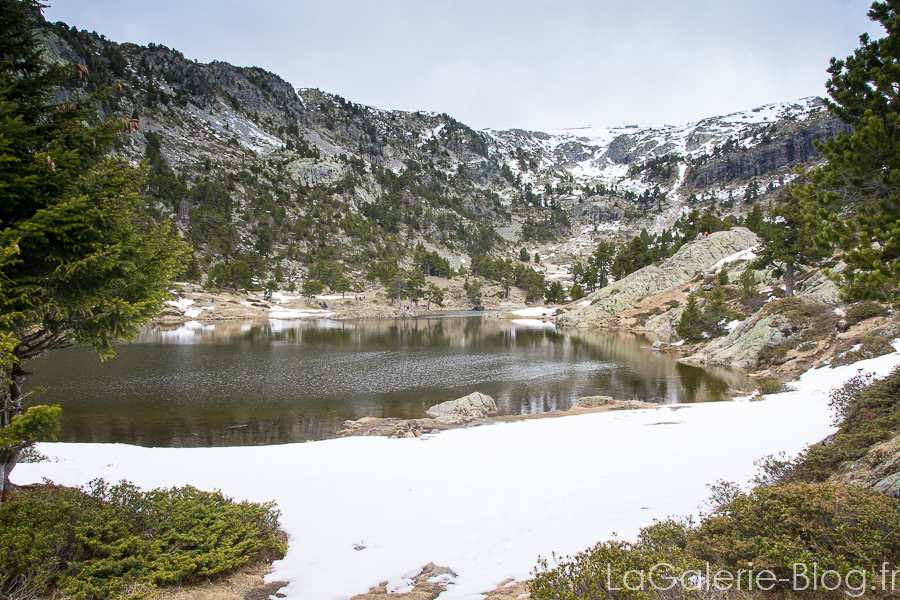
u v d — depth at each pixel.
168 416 24.59
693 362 42.44
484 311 138.00
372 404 27.70
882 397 12.73
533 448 16.17
